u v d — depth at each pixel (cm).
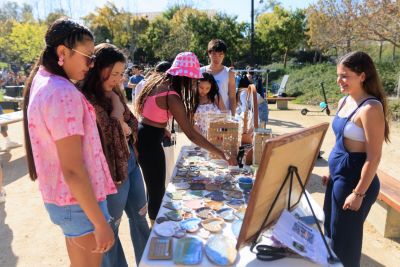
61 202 139
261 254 139
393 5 1313
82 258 154
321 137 155
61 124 124
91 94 183
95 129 147
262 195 127
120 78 189
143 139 247
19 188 457
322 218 171
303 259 138
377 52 2047
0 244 313
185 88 249
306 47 3095
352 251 198
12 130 859
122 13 3466
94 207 131
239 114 368
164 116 242
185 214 177
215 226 162
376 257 298
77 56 134
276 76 2305
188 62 242
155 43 3069
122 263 226
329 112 1192
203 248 145
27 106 139
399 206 285
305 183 165
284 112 1280
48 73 133
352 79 194
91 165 145
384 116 187
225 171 246
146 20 3509
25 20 3506
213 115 291
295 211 173
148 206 262
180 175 237
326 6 1820
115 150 190
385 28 1380
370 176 183
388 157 624
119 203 201
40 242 317
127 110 222
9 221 359
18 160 595
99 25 3447
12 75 1923
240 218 171
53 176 137
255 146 247
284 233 139
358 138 193
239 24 2767
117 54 183
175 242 148
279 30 2761
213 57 368
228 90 381
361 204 191
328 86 1633
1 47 3169
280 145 119
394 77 1395
